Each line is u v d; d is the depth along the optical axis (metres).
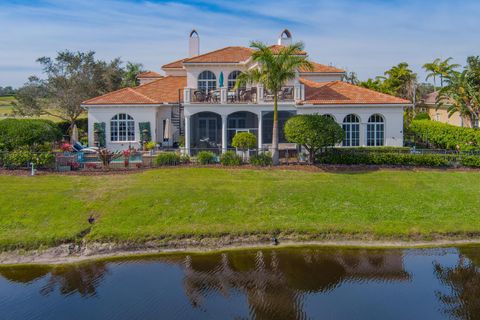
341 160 28.14
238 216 21.27
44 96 46.03
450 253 18.69
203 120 37.69
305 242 19.75
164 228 20.14
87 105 34.41
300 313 14.00
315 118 27.80
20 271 17.31
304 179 25.38
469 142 30.69
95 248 18.95
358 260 18.06
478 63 38.91
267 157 27.91
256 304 14.61
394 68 59.91
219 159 28.36
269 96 32.59
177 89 39.12
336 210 21.98
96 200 22.28
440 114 50.94
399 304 14.55
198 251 19.02
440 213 21.84
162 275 16.84
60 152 30.56
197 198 22.59
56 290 15.76
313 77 41.06
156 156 28.05
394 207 22.33
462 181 25.44
